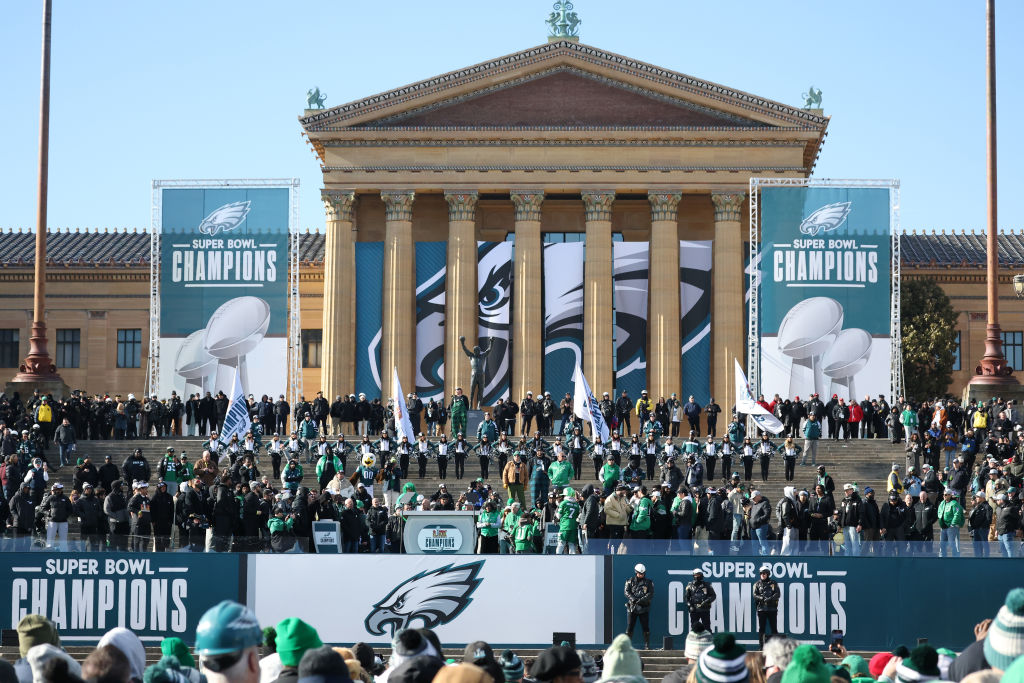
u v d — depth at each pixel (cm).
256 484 4025
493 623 3450
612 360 7438
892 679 1755
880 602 3469
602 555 3475
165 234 6244
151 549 3472
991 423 5659
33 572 3453
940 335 8019
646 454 5303
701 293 7419
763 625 3434
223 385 6206
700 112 7531
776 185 6312
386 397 7406
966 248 8900
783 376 6278
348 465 5588
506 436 5362
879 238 6275
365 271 7531
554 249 7306
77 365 8562
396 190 7525
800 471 5459
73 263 8575
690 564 3484
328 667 1147
